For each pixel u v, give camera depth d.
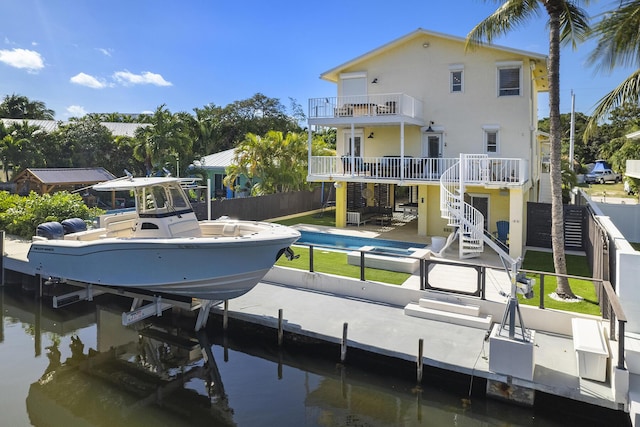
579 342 7.90
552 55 10.95
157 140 30.70
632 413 6.57
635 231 20.25
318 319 10.62
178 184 11.96
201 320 11.34
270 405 8.32
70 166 32.09
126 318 10.23
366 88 21.00
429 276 13.02
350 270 13.79
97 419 8.01
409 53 20.03
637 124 35.38
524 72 18.14
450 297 10.96
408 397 8.42
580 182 48.34
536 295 11.40
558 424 7.52
